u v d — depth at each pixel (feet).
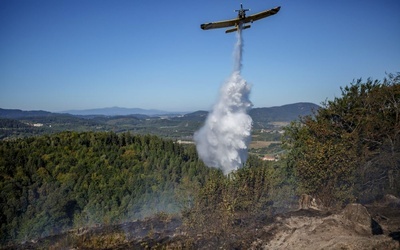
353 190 40.37
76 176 149.69
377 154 47.24
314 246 26.55
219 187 35.91
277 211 39.58
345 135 47.65
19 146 171.53
